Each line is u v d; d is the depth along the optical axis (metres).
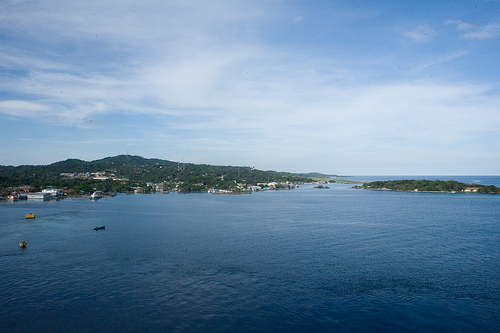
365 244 78.25
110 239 84.44
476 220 117.31
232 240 82.94
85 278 55.12
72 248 74.75
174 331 38.94
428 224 108.12
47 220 120.00
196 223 112.19
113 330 39.22
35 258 66.62
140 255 68.62
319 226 104.62
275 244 78.25
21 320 41.53
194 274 56.88
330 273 57.44
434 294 49.06
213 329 39.28
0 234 91.38
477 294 49.12
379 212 144.25
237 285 51.97
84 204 189.62
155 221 117.50
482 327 40.22
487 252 70.94
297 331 39.03
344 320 41.53
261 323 40.69
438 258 66.50
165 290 50.06
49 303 46.00
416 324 40.78
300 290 50.16
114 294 48.75
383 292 49.62
